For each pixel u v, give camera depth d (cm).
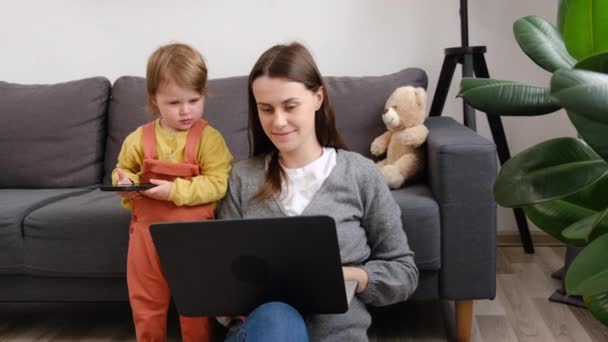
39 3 259
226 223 100
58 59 262
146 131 164
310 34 252
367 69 252
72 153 226
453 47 225
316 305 107
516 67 247
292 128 123
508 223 261
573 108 69
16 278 183
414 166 189
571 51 90
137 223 158
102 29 258
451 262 167
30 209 184
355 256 126
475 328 185
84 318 206
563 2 98
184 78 154
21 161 225
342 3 248
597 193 97
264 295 108
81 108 229
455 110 253
